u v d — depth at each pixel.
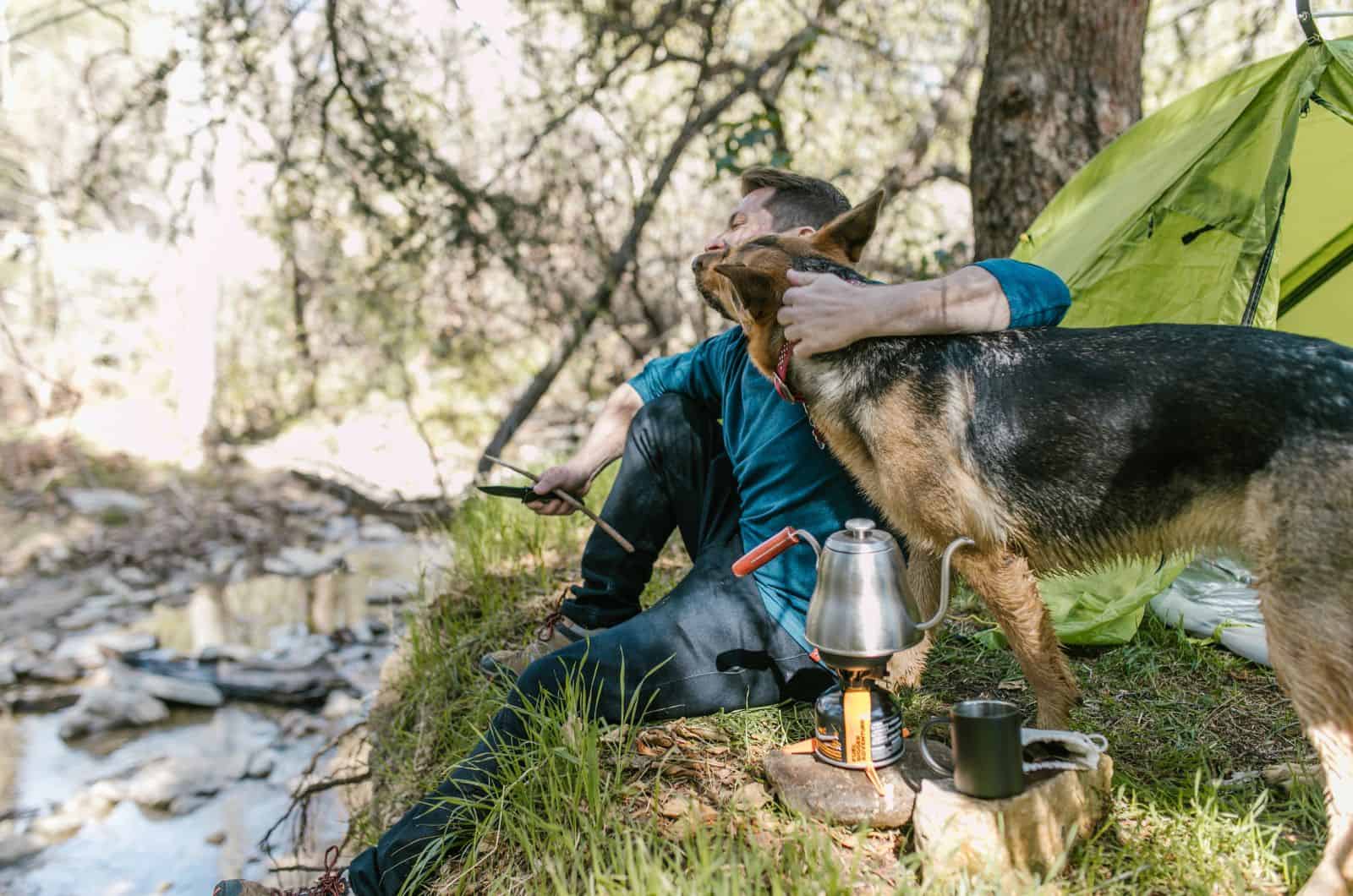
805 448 2.89
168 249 11.66
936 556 2.57
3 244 11.48
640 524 3.34
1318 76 3.30
